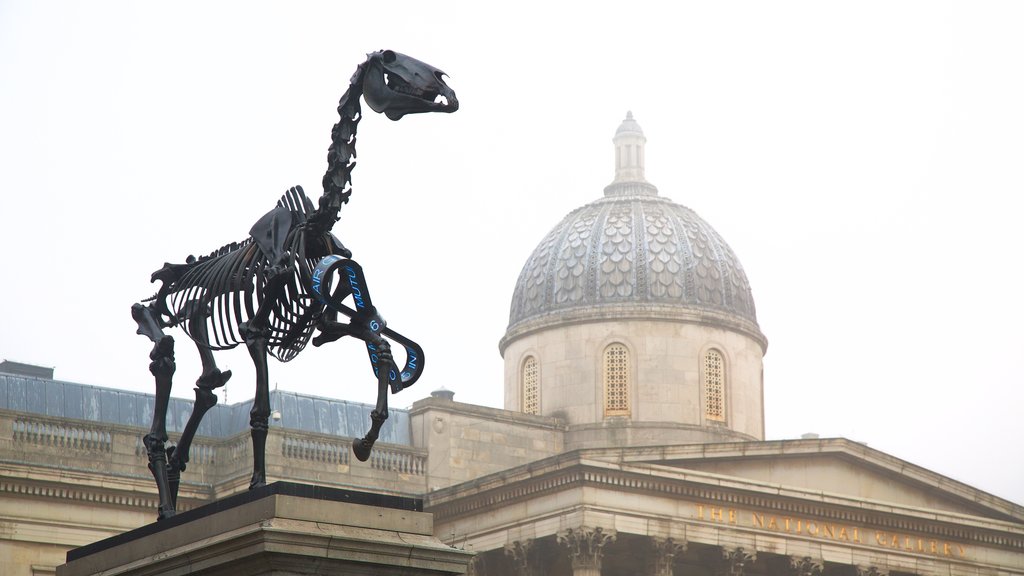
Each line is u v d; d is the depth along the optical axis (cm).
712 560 9069
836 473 9419
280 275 2888
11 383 9719
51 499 8700
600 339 10825
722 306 11000
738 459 9031
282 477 9238
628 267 10938
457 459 9988
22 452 8838
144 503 8975
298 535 2517
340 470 9500
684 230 11175
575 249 11119
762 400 11325
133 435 9181
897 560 9412
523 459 10331
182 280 3203
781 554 8938
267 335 2902
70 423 9012
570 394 10781
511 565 8731
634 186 11844
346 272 2831
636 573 9181
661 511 8569
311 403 10350
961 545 9750
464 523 9000
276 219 2966
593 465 8356
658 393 10706
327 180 2923
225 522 2634
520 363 11144
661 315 10812
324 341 2884
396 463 9744
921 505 9725
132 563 2767
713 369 10912
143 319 3181
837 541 9194
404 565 2597
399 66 2875
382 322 2853
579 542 8275
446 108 2862
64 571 2962
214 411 10206
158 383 3111
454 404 10075
